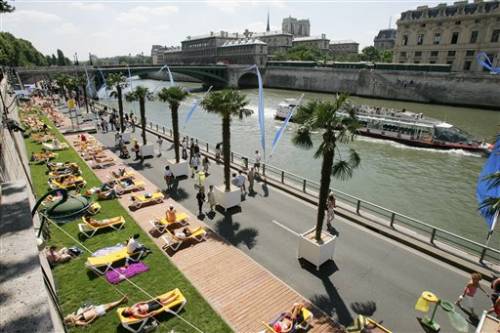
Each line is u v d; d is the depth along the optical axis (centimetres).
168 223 1550
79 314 998
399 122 4588
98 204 1789
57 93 7906
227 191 1820
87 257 1311
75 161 2648
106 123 3841
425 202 2825
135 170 2497
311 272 1290
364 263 1352
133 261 1290
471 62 9769
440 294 1178
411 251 1443
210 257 1362
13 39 11438
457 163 3806
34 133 3622
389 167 3666
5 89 3547
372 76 9275
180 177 2353
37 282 305
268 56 16825
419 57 10906
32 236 364
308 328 1004
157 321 991
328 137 1190
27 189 479
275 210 1833
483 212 1317
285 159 3744
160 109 7200
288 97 9281
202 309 1053
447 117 6444
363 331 960
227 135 1752
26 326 263
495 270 1282
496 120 6159
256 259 1366
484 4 9194
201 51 19650
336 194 2919
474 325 1039
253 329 990
